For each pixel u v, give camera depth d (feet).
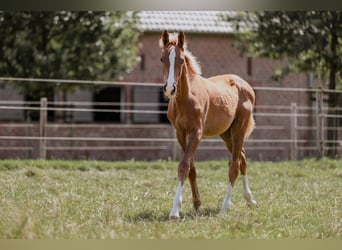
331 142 57.16
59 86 58.13
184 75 25.76
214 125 27.94
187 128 26.30
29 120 60.03
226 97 28.45
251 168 45.42
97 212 25.84
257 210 27.50
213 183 37.24
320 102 53.36
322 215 26.66
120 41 58.85
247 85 30.83
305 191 34.19
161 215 25.86
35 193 31.12
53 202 27.76
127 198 30.01
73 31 57.31
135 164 45.62
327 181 38.91
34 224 21.67
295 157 53.98
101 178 38.58
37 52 57.06
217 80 29.60
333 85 58.70
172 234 21.80
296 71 60.39
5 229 21.49
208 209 27.81
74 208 26.63
